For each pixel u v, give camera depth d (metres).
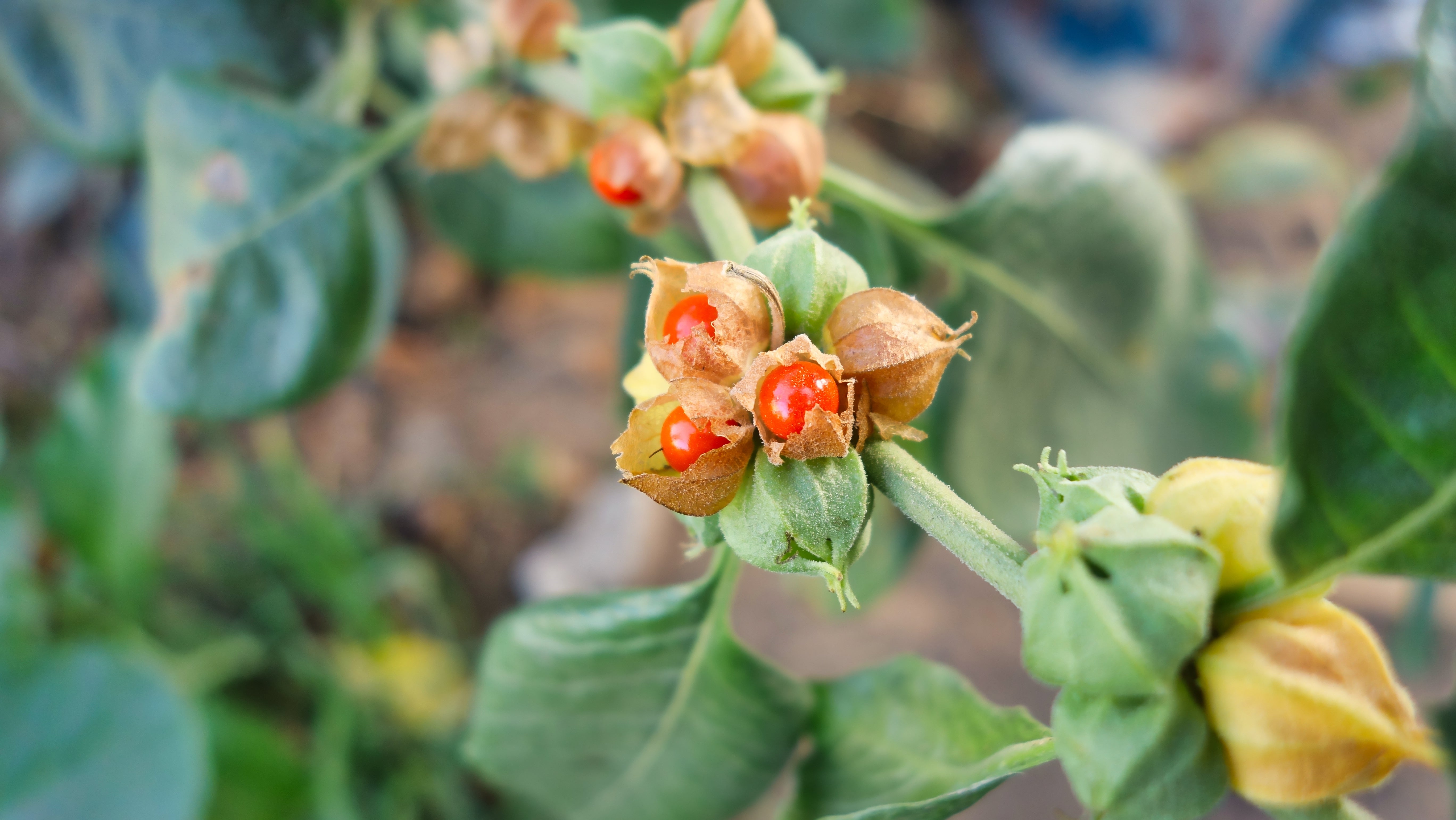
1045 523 0.16
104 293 0.43
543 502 0.45
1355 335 0.14
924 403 0.17
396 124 0.25
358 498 0.44
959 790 0.17
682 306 0.17
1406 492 0.15
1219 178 0.53
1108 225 0.27
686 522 0.17
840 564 0.16
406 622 0.43
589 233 0.37
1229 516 0.16
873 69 0.51
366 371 0.45
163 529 0.41
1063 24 0.60
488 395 0.46
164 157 0.25
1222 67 0.59
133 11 0.29
